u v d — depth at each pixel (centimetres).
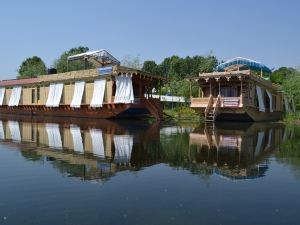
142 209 544
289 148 1278
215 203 579
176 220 497
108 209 544
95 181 726
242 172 831
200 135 1759
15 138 1555
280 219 507
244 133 1922
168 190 657
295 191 659
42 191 645
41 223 482
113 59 4153
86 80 3578
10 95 4750
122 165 909
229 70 3662
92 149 1209
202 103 3019
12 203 572
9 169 842
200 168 878
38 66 7038
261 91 3431
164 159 1008
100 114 3484
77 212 529
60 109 3947
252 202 587
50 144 1344
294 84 4012
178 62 9119
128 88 3161
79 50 7456
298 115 3447
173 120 3241
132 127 2317
